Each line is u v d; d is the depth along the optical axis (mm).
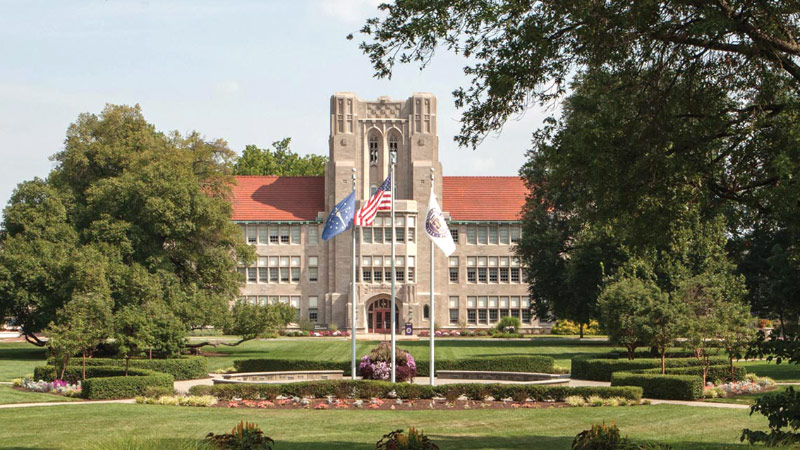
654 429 25391
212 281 68688
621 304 43625
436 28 19141
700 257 51031
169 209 63281
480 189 102125
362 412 29969
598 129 19891
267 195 100438
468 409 31188
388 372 37875
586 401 32594
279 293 97500
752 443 16812
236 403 32438
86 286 53562
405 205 95938
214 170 78375
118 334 39688
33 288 57812
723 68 20094
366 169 96500
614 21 18047
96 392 34344
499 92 19344
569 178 21344
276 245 98062
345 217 39219
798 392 16672
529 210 78438
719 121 19375
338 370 48031
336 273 96750
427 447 15820
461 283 98438
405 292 95500
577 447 15914
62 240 61750
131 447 15766
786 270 56375
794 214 19156
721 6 17688
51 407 30391
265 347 70375
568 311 74062
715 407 31344
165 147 72250
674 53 19484
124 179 64250
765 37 18016
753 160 20406
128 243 61438
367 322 96188
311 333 91562
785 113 19219
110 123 70688
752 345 17125
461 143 20672
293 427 25828
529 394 33562
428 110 97688
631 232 21938
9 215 62156
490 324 98125
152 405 31797
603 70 20328
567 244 75375
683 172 19484
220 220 67938
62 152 70062
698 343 37938
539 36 18609
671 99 19703
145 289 53688
